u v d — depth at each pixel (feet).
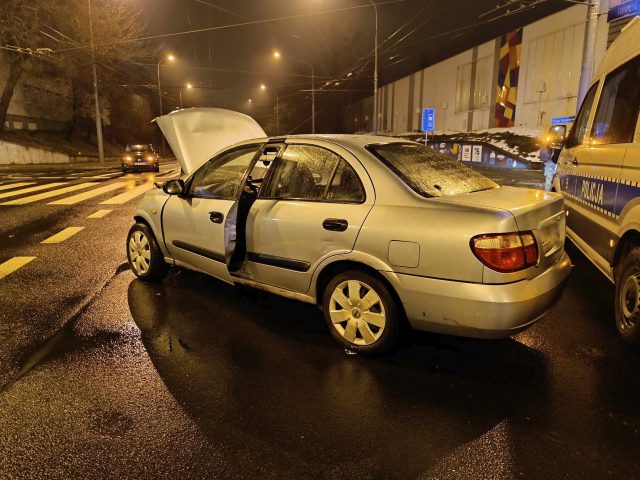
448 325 10.33
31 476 7.73
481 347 12.22
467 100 108.99
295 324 13.79
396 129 154.81
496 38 96.07
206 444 8.49
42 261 20.59
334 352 12.02
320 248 11.82
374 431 8.86
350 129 209.67
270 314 14.55
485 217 9.94
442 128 122.21
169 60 120.47
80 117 149.48
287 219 12.47
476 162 79.05
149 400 9.89
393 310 11.05
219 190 15.19
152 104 206.90
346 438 8.65
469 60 107.04
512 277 9.86
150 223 16.94
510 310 9.75
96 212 32.83
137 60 118.83
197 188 15.75
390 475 7.73
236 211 13.91
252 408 9.61
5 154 99.09
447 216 10.26
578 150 17.61
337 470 7.85
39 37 90.94
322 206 11.96
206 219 14.71
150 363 11.51
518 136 77.82
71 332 13.29
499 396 9.99
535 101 84.53
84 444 8.50
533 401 9.80
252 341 12.70
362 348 11.66
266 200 13.19
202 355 11.91
